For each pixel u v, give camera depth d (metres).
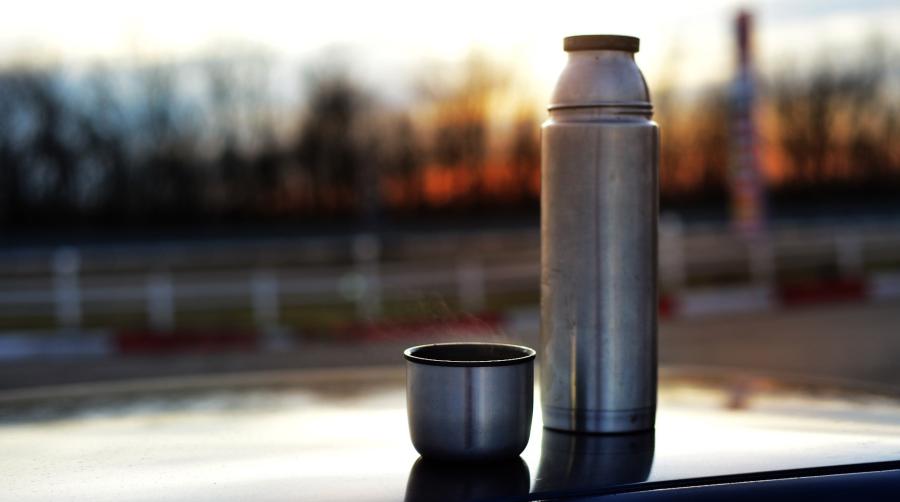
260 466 1.20
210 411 1.70
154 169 45.59
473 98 44.78
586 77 1.29
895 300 13.84
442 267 15.12
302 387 1.98
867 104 45.12
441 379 1.15
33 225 45.25
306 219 45.91
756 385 1.96
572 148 1.28
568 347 1.30
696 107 43.88
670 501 1.05
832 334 11.03
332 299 14.39
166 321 12.66
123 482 1.14
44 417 1.68
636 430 1.31
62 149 45.22
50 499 1.08
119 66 44.88
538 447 1.24
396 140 44.88
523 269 13.80
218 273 17.34
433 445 1.16
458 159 45.09
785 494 1.08
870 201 45.50
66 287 13.19
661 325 12.22
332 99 45.09
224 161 45.69
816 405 1.66
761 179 15.23
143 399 1.87
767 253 15.14
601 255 1.28
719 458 1.17
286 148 45.72
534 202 45.47
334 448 1.30
